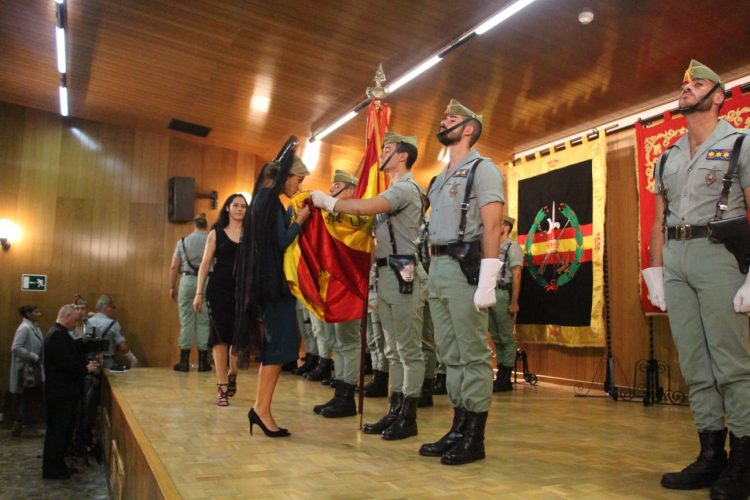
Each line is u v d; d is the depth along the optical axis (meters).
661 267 2.37
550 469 2.34
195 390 4.75
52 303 8.16
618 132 6.11
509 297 5.94
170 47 6.07
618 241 5.97
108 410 5.30
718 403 2.15
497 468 2.35
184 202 8.67
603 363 5.97
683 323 2.20
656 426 3.59
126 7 5.43
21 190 8.17
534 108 6.11
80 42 6.21
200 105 7.55
